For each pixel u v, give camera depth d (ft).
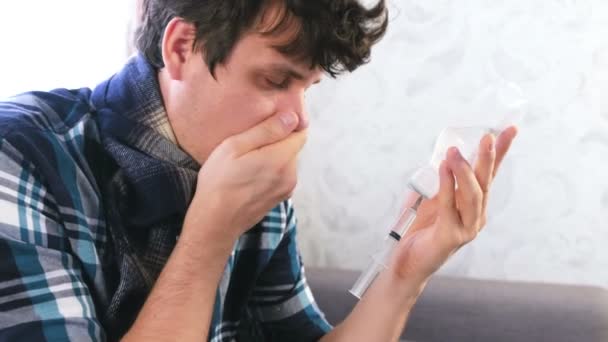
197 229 2.13
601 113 4.52
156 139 2.27
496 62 4.64
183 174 2.27
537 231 4.74
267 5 1.92
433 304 4.29
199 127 2.23
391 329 2.72
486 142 2.25
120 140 2.29
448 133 2.41
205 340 2.10
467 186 2.29
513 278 4.83
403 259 2.68
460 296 4.27
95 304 2.24
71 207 2.17
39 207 2.08
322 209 5.17
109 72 4.63
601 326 4.05
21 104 2.26
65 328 1.95
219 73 2.08
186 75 2.17
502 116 2.35
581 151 4.59
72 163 2.21
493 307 4.21
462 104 4.74
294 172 2.19
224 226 2.14
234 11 1.95
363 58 2.11
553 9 4.50
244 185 2.13
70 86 4.61
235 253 2.79
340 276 4.57
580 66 4.51
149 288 2.33
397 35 4.80
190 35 2.11
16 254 1.95
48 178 2.12
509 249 4.81
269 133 2.14
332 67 2.09
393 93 4.87
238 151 2.14
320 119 5.06
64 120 2.30
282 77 2.08
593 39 4.47
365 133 4.99
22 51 4.50
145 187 2.27
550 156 4.64
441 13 4.69
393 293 2.70
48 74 4.57
